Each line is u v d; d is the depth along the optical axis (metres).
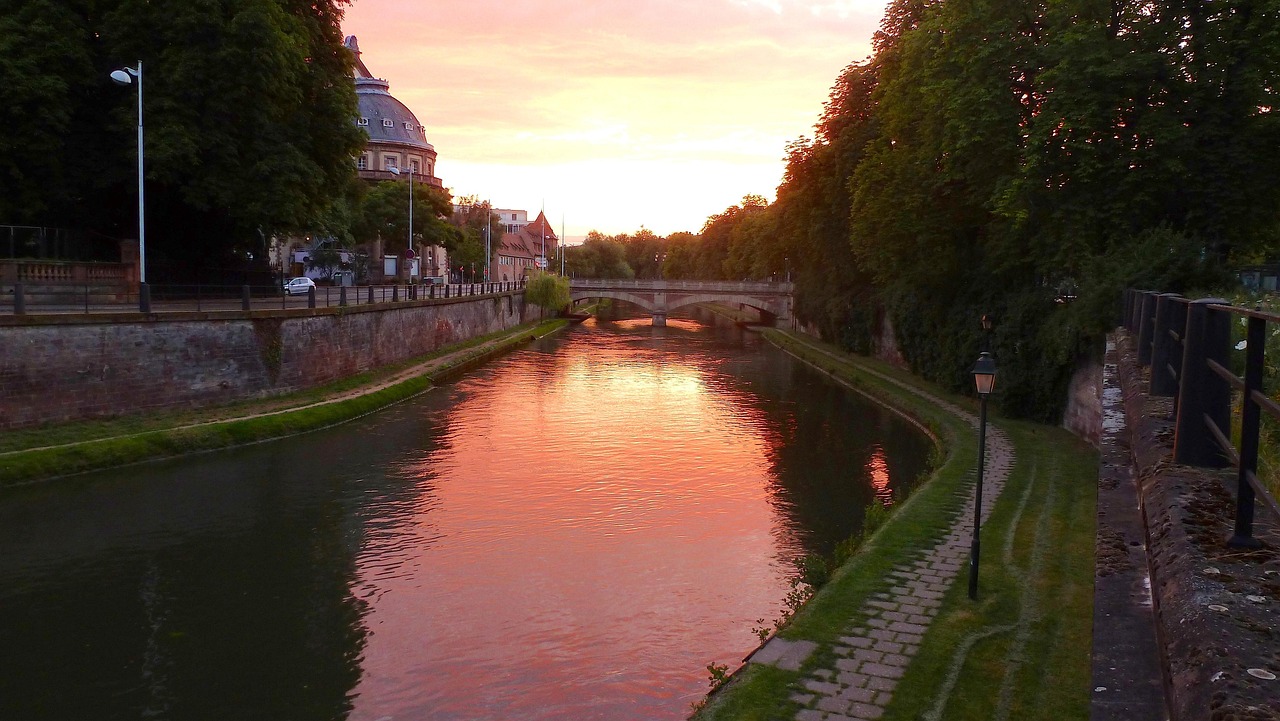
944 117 32.75
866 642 13.15
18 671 14.84
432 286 52.03
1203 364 4.95
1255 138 25.31
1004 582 15.72
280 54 32.25
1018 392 32.69
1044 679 11.90
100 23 31.66
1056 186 28.53
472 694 14.23
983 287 37.12
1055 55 27.11
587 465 28.78
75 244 34.31
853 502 25.09
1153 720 3.38
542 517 23.28
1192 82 25.77
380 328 43.16
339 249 73.88
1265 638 2.64
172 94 31.88
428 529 22.19
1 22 29.34
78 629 16.41
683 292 94.06
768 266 92.50
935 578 15.92
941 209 36.53
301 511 23.28
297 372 34.88
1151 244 24.41
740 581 19.06
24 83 28.86
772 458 30.20
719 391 45.19
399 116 103.69
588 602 17.88
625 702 13.95
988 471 24.50
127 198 35.88
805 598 17.08
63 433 25.27
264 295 40.84
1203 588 3.08
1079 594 15.10
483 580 18.97
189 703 13.95
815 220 56.84
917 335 44.06
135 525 21.80
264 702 13.96
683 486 26.48
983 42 29.92
